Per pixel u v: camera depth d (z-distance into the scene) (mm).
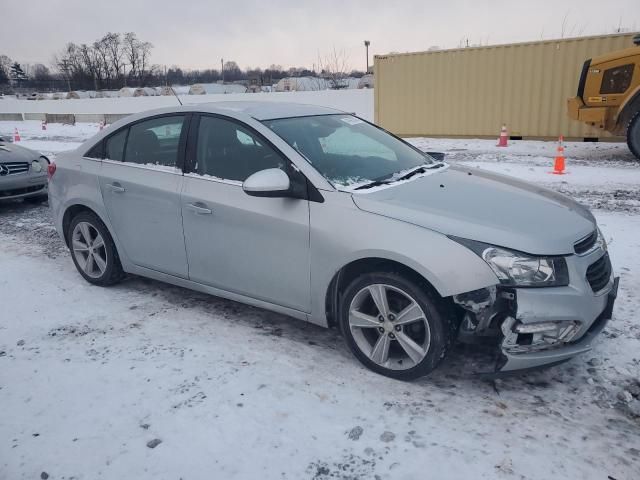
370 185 3498
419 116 16297
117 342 3832
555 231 3066
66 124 30641
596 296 3049
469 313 2984
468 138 15578
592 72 10734
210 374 3377
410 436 2758
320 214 3355
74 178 4777
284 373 3365
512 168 10273
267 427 2859
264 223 3580
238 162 3811
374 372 3344
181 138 4125
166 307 4414
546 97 14008
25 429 2924
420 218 3094
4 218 7719
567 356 2979
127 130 4523
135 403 3105
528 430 2777
